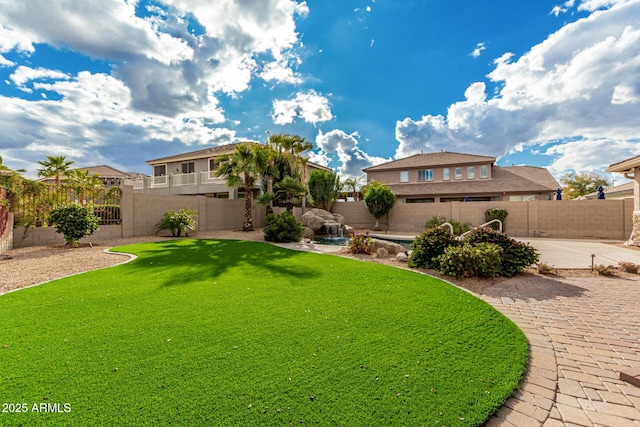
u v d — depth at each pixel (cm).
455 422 208
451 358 295
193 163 2712
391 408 221
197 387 242
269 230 1327
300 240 1379
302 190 1838
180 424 202
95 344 314
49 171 2128
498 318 406
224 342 322
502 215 1667
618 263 787
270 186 2189
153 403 221
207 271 674
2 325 363
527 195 2481
